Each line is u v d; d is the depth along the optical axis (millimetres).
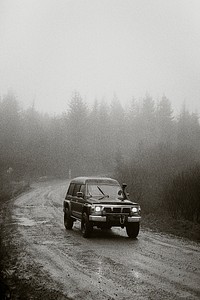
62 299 5301
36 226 13125
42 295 5496
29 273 6758
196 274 6727
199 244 10016
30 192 28766
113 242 10258
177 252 8836
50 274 6680
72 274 6684
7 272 6762
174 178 16516
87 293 5566
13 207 19141
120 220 10742
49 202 22328
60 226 13414
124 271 6918
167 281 6234
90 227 10930
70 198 13156
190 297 5355
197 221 13625
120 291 5660
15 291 5707
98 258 8062
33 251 8750
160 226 13469
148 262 7699
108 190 12125
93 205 10781
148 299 5266
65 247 9352
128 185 18734
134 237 11172
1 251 7730
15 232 11602
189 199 14477
